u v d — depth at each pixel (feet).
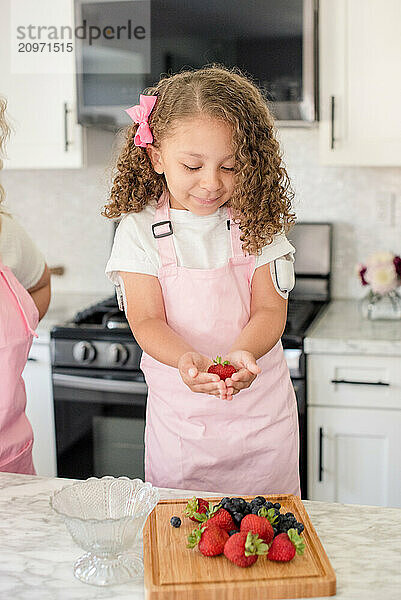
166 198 5.32
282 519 3.67
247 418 5.36
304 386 7.90
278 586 3.32
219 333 5.28
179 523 3.83
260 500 3.86
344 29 8.14
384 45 8.11
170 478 5.47
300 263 9.61
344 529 3.98
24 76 8.89
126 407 8.34
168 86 4.87
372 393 7.82
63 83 8.82
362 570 3.57
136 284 5.22
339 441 8.00
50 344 8.44
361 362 7.77
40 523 4.07
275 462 5.40
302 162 9.63
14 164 9.11
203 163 4.65
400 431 7.82
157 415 5.49
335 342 7.76
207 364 4.52
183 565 3.48
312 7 7.83
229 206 5.32
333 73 8.25
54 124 8.95
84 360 8.33
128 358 8.22
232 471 5.43
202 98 4.59
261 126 4.91
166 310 5.30
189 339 5.29
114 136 9.75
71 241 10.41
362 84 8.22
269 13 7.90
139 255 5.21
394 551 3.75
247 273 5.31
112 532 3.42
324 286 9.56
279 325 5.15
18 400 5.51
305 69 7.96
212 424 5.35
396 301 8.57
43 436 8.70
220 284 5.22
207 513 3.81
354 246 9.68
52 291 10.55
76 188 10.27
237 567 3.46
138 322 5.14
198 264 5.25
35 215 10.41
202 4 8.00
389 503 8.00
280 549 3.48
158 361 5.23
